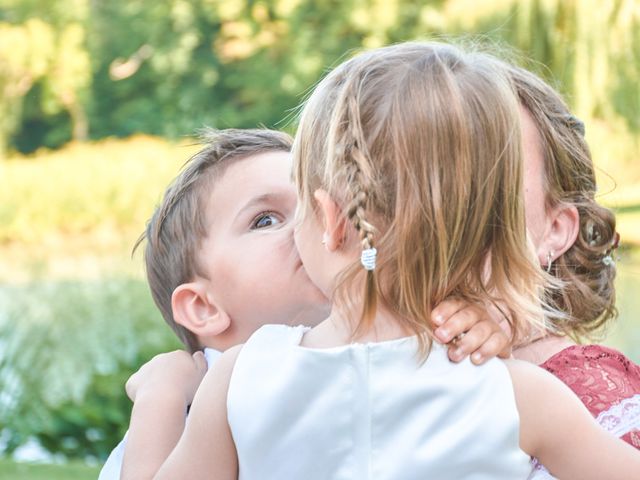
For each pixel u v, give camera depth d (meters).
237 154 2.01
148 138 13.95
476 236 1.43
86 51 14.15
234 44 13.70
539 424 1.40
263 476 1.42
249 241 1.92
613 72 8.80
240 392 1.44
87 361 6.93
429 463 1.35
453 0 10.06
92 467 5.66
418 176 1.40
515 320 1.46
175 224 2.02
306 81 13.05
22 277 11.50
